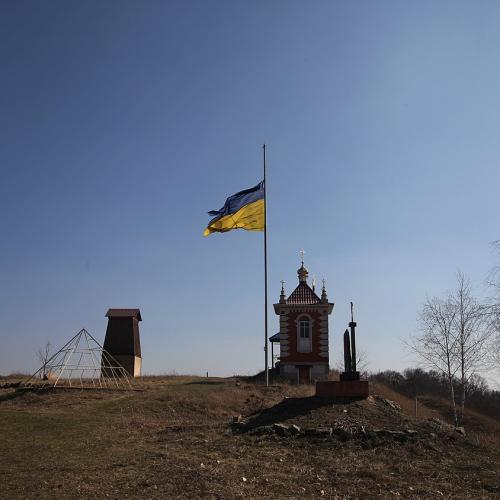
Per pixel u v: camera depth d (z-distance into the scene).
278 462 15.35
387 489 13.12
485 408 47.34
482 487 13.38
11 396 29.61
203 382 36.94
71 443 18.02
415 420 19.64
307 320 40.25
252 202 35.22
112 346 47.16
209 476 13.65
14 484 12.92
